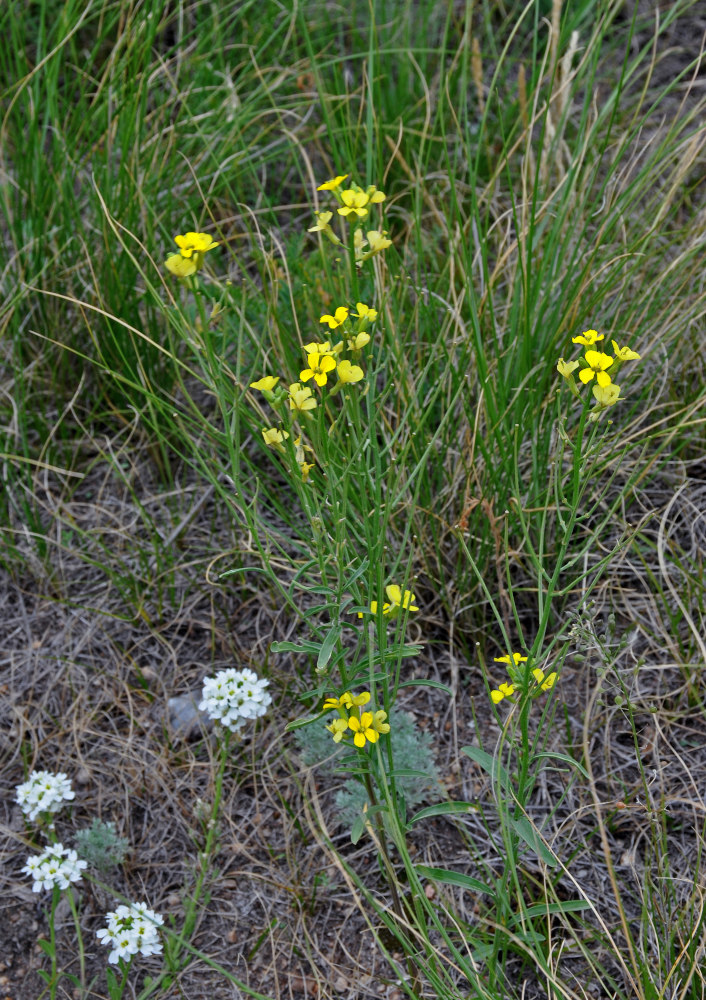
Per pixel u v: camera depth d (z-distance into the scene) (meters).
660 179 1.09
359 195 0.75
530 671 0.75
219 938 0.84
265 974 0.83
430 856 0.85
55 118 1.02
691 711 0.88
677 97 1.17
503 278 1.02
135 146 1.01
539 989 0.81
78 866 0.81
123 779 0.89
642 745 0.87
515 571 0.93
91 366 1.03
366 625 0.77
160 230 1.03
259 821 0.87
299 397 0.72
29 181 1.02
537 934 0.77
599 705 0.89
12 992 0.83
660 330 0.97
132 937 0.80
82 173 1.05
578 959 0.81
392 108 1.13
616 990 0.78
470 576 0.91
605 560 0.77
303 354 0.96
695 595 0.91
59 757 0.90
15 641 0.94
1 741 0.90
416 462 0.91
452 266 0.92
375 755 0.78
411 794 0.86
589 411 0.73
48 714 0.91
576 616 0.77
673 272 0.98
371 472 0.81
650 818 0.82
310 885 0.85
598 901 0.83
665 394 0.97
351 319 0.74
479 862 0.82
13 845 0.87
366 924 0.84
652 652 0.90
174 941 0.83
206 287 0.99
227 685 0.84
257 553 0.95
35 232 1.01
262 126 1.13
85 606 0.95
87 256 0.97
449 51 1.11
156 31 1.04
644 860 0.84
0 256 1.03
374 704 0.75
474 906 0.83
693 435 0.95
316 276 0.99
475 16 1.25
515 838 0.81
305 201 1.12
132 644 0.94
